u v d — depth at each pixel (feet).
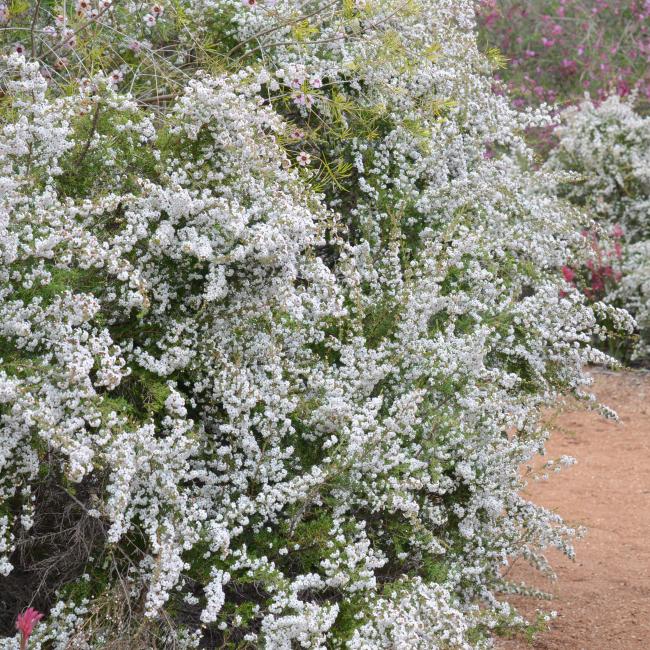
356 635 10.15
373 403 11.74
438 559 12.99
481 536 13.47
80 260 10.21
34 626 9.73
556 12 48.11
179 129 11.45
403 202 14.60
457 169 16.57
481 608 14.30
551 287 14.69
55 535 10.51
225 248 10.92
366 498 11.89
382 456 11.69
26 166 10.66
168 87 14.98
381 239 15.11
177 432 10.07
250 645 10.75
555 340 14.55
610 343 31.01
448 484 12.68
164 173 11.07
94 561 10.62
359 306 12.76
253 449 11.11
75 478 8.98
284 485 10.96
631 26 47.62
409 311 13.15
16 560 10.81
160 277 11.11
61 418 9.77
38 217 10.04
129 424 10.11
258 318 11.82
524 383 15.28
